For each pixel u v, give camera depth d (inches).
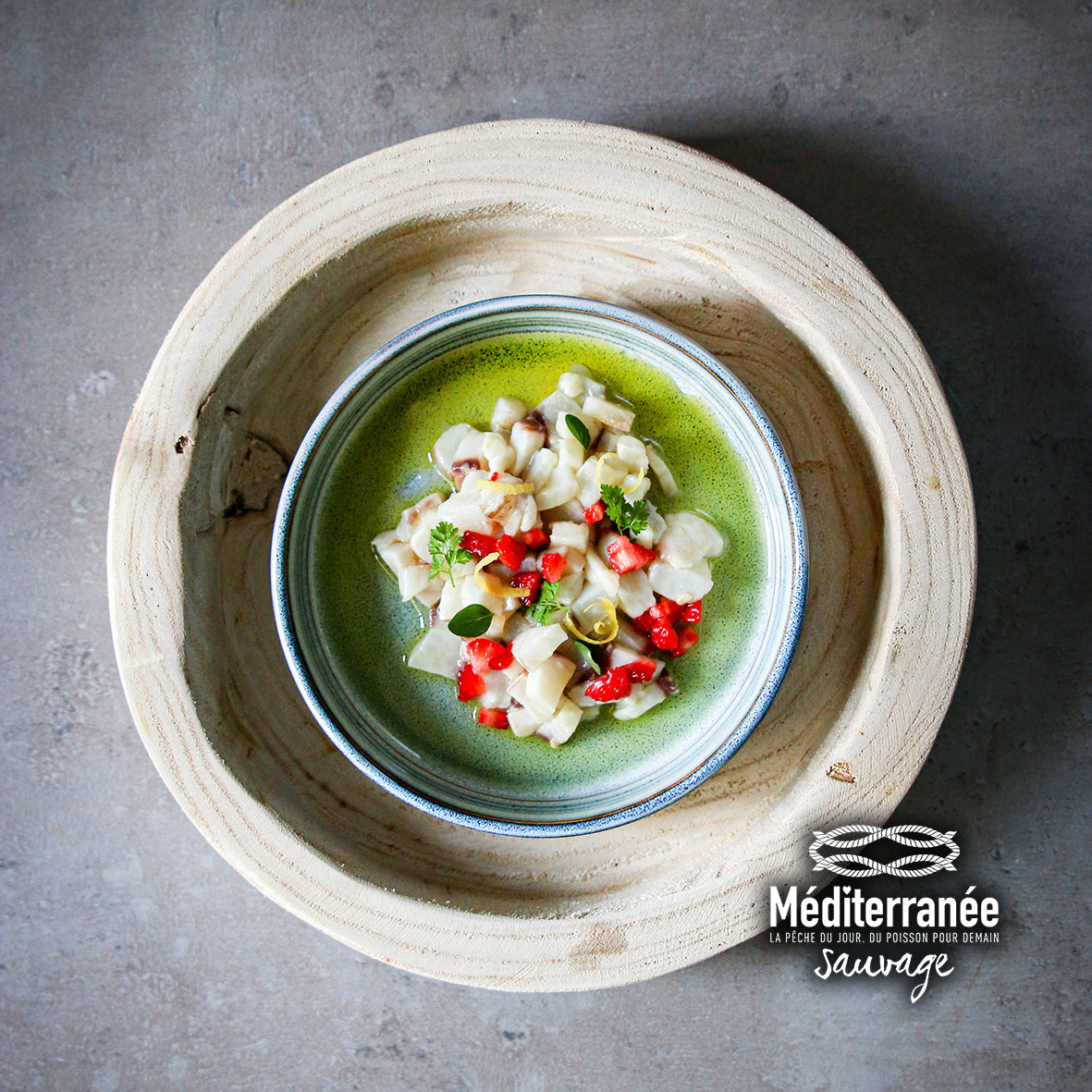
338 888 18.1
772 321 18.7
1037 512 20.1
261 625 18.9
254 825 18.2
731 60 20.0
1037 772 20.2
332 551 18.6
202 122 20.2
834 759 18.1
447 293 18.8
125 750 20.4
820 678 18.7
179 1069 20.6
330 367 18.9
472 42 20.0
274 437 18.9
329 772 18.8
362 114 20.1
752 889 18.0
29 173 20.3
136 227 20.2
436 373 18.5
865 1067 20.3
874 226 20.0
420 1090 20.6
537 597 18.1
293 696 18.9
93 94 20.3
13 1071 20.6
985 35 19.9
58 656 20.3
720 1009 20.5
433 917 18.1
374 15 20.1
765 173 20.0
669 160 18.0
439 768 18.5
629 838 18.7
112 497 18.1
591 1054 20.5
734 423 18.0
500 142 18.0
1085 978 20.2
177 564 18.1
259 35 20.1
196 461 18.2
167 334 19.2
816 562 18.7
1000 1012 20.3
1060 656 20.1
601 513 18.1
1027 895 20.3
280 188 20.1
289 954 20.6
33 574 20.3
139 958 20.6
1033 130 19.9
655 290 18.7
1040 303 20.0
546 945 18.0
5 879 20.6
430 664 18.5
